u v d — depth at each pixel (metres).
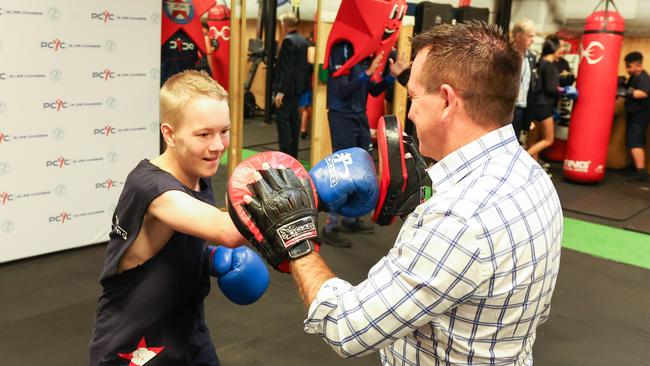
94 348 1.45
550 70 6.26
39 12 3.45
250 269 1.58
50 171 3.67
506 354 1.02
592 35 6.30
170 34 4.20
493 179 0.98
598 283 3.83
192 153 1.34
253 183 1.12
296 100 5.89
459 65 1.00
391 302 0.97
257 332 2.91
